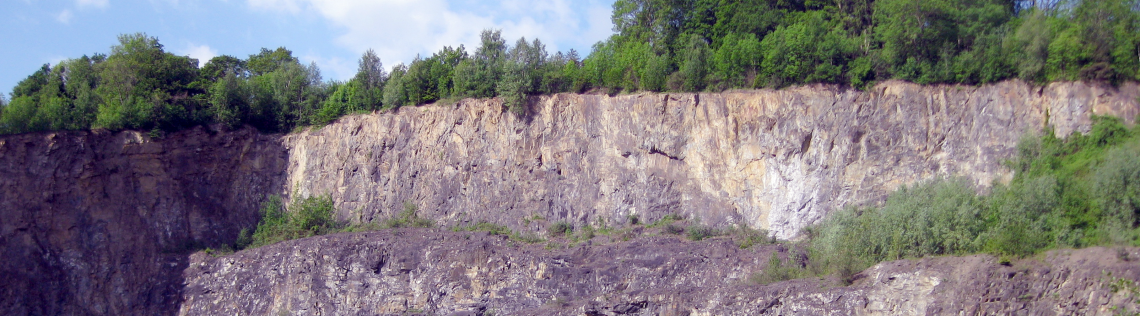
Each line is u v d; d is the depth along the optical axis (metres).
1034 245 49.78
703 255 60.38
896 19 64.62
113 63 77.06
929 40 64.50
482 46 79.00
